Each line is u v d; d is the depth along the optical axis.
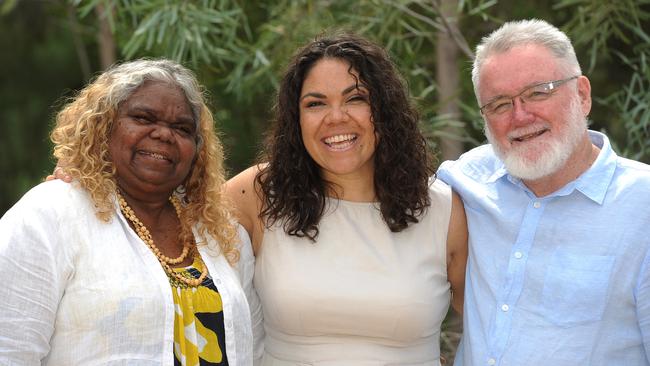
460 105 4.66
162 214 2.73
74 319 2.39
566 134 2.66
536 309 2.69
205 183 2.78
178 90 2.59
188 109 2.61
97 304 2.39
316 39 2.94
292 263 2.92
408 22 5.09
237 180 3.11
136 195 2.60
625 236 2.61
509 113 2.71
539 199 2.77
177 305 2.53
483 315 2.78
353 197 3.02
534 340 2.66
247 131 6.53
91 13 7.05
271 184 2.99
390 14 4.70
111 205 2.52
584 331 2.61
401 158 2.94
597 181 2.69
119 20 5.68
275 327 2.98
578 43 4.52
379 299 2.86
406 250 2.96
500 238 2.83
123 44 5.46
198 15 4.52
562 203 2.73
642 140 4.70
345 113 2.84
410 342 2.93
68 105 2.66
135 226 2.59
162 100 2.54
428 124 4.63
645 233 2.60
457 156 5.01
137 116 2.53
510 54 2.70
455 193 3.06
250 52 5.06
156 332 2.45
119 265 2.46
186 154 2.60
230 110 6.48
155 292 2.46
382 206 2.96
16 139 10.74
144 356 2.43
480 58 2.79
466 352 2.86
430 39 5.09
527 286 2.72
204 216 2.75
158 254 2.60
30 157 10.78
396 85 2.92
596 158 2.78
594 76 5.79
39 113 10.87
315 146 2.88
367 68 2.86
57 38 10.38
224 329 2.60
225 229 2.79
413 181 2.95
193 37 4.59
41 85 10.88
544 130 2.67
